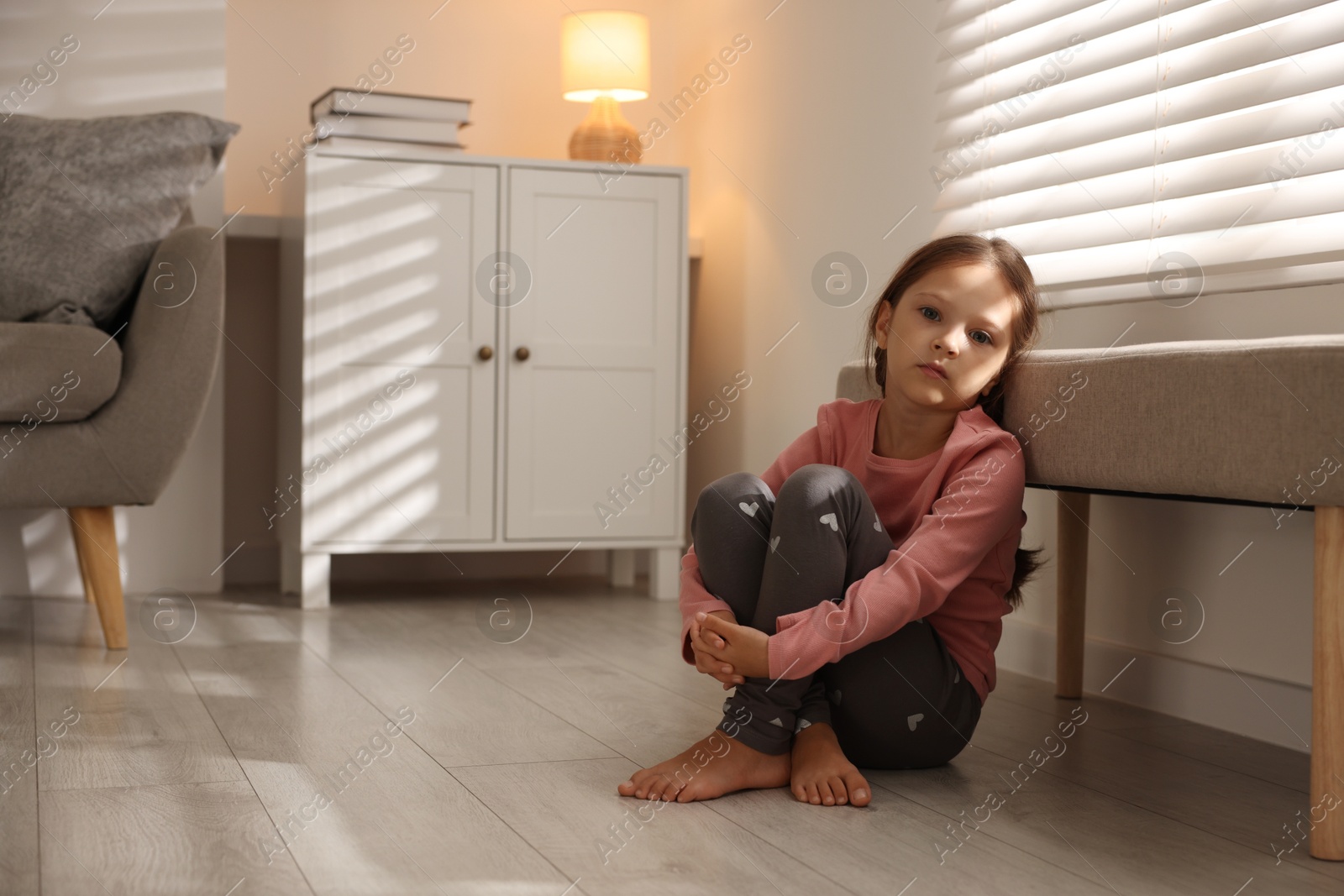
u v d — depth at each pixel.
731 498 1.23
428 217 2.52
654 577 2.69
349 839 1.03
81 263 2.11
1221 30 1.52
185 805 1.13
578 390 2.62
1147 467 1.16
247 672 1.79
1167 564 1.63
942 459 1.26
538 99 3.09
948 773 1.29
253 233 2.74
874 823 1.10
